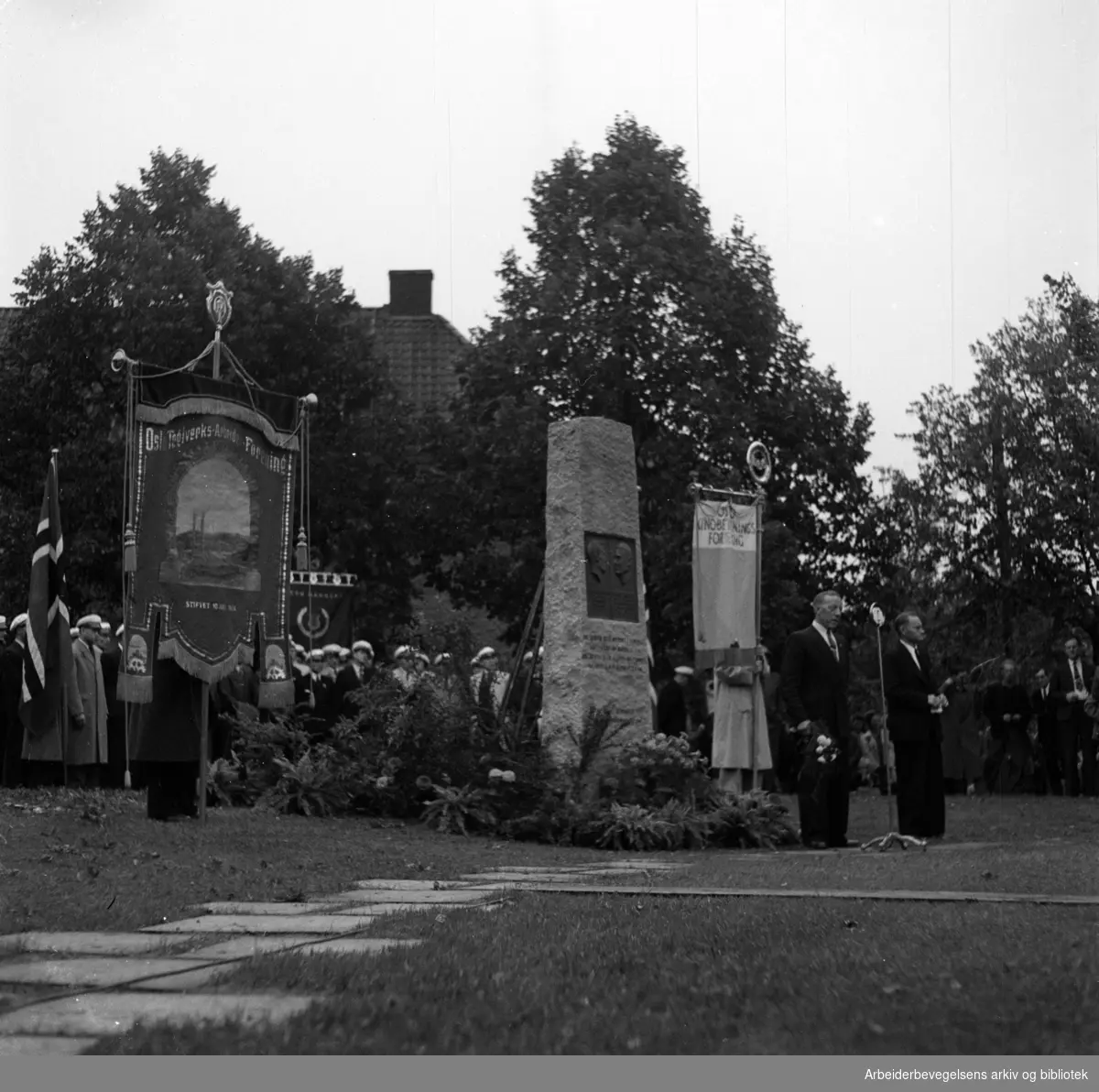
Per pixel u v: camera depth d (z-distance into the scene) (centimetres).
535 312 3916
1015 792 2605
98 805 1479
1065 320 3550
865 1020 444
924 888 909
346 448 4194
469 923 695
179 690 1477
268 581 1542
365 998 483
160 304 3841
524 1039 429
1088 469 3472
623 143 3997
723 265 3931
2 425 3991
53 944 647
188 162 4081
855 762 3119
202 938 656
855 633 4100
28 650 1719
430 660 1906
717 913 732
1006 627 3519
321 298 4191
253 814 1609
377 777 1727
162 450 1483
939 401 3612
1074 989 491
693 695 2338
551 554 1848
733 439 3831
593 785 1689
